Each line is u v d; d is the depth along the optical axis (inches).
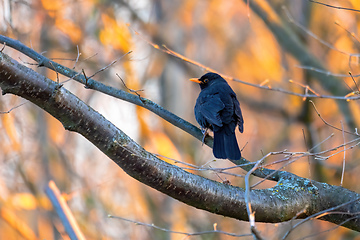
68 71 281.9
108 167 635.5
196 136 301.6
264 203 221.9
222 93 339.9
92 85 286.8
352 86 538.9
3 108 571.5
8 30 485.4
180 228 599.2
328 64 585.6
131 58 583.8
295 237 487.8
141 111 619.2
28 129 613.0
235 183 566.3
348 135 557.6
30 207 596.1
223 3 767.1
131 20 666.8
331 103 651.5
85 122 206.2
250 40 770.2
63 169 620.4
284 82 671.8
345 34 553.3
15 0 532.4
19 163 604.1
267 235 477.1
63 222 220.2
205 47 761.0
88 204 609.0
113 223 607.8
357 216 228.1
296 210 226.4
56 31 589.6
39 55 278.8
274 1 602.9
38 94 199.9
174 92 697.6
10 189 604.4
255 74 753.0
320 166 572.1
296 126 684.1
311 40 599.5
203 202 218.1
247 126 756.0
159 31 679.1
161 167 213.3
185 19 706.2
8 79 195.3
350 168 551.5
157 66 672.4
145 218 615.8
